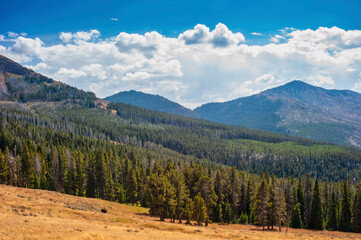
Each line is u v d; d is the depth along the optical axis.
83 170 96.19
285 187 90.94
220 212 77.88
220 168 89.38
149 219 61.81
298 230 72.19
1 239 23.77
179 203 67.38
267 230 67.19
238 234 49.41
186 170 89.06
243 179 94.50
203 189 69.44
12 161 93.75
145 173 97.81
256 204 71.12
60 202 54.53
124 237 30.47
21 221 30.69
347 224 77.31
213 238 41.22
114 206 72.38
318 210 77.81
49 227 30.03
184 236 38.50
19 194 52.91
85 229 32.50
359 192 75.81
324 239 48.88
